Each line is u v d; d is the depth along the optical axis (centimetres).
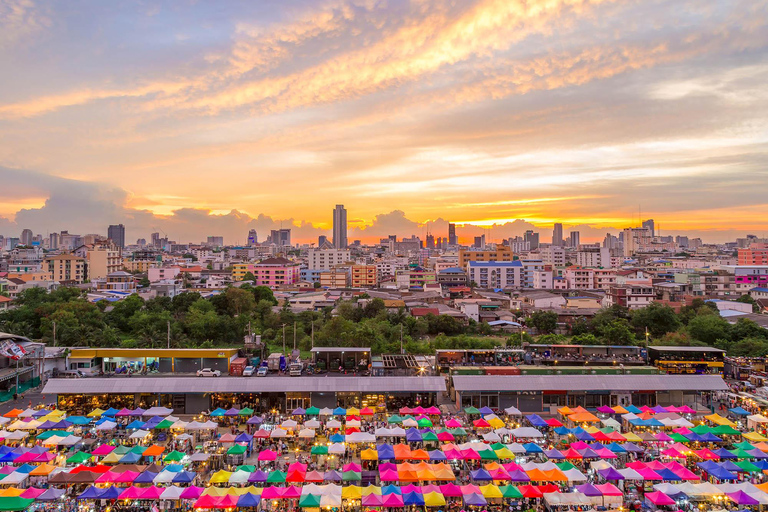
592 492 5841
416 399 9656
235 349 11169
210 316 15700
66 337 13900
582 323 17300
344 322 15100
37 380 10900
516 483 6334
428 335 17525
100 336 13838
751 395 9638
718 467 6419
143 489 5788
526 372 10244
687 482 6053
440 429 8250
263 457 6831
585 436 7562
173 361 10806
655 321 16900
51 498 5688
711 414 9144
